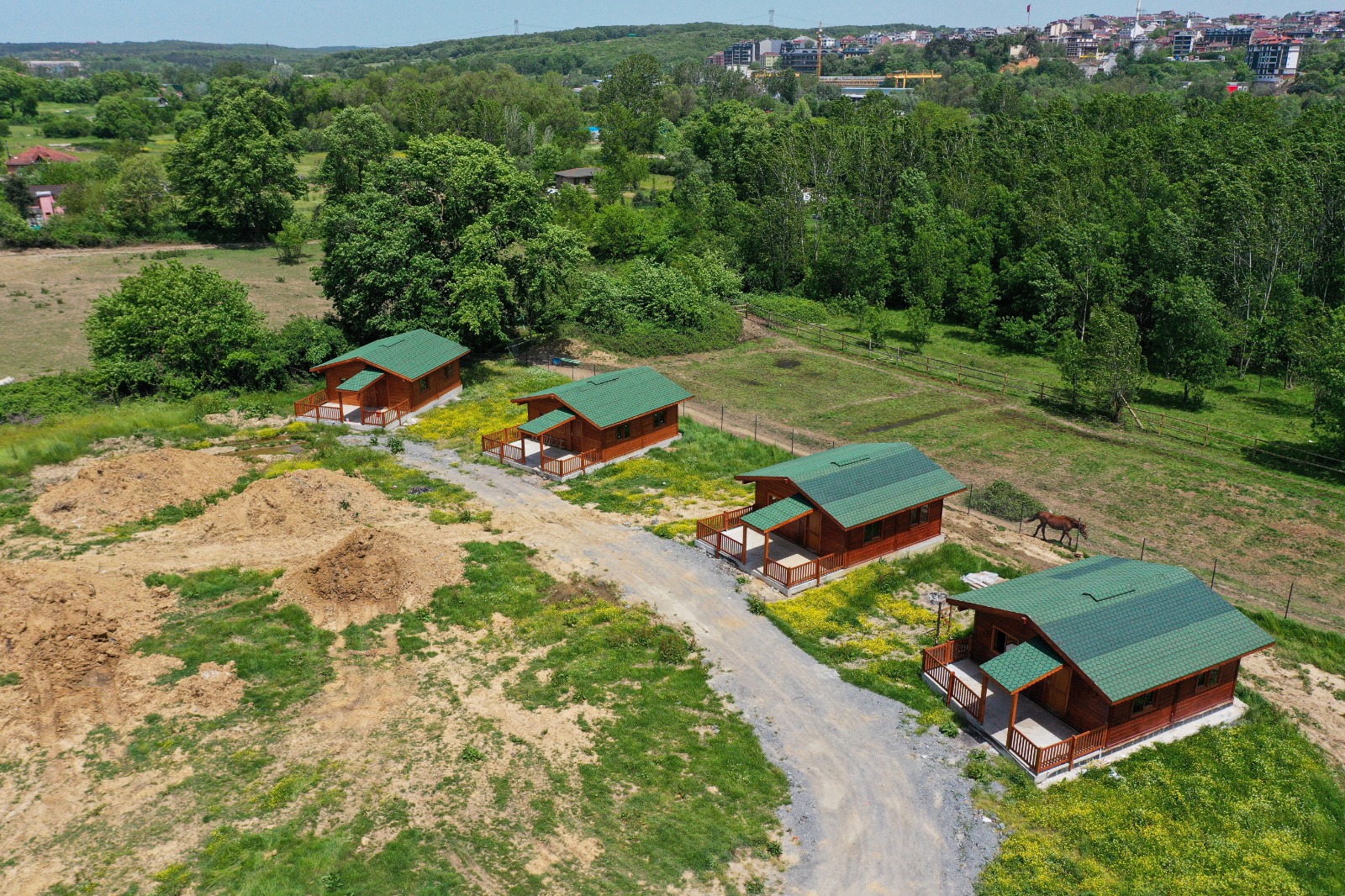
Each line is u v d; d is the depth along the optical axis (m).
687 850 25.09
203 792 26.73
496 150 73.69
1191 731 30.92
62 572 36.75
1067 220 87.44
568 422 53.69
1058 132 111.06
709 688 32.62
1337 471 53.66
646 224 114.81
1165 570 33.97
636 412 53.00
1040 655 29.78
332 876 23.72
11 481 47.50
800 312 92.94
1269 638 31.14
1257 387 71.88
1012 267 87.44
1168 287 72.00
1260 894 24.08
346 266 70.38
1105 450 57.81
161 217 123.38
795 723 30.86
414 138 76.38
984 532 45.66
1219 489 51.72
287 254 113.25
